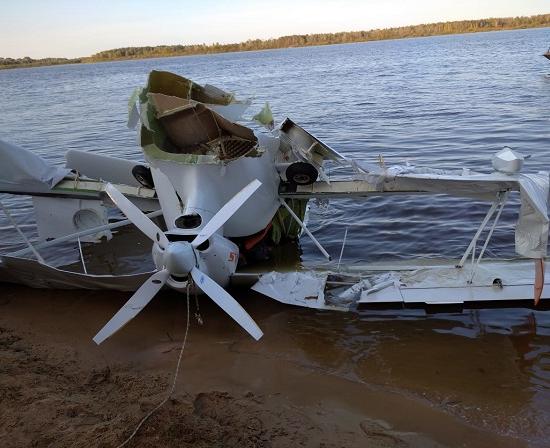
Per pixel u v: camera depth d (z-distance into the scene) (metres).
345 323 6.58
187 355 5.91
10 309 7.13
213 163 6.96
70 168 10.15
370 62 87.94
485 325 6.45
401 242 9.43
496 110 24.80
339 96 37.81
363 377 5.44
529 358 5.75
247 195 6.19
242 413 4.72
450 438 4.48
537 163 14.45
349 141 19.81
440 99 31.20
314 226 10.35
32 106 45.12
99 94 56.31
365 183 8.35
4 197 13.23
